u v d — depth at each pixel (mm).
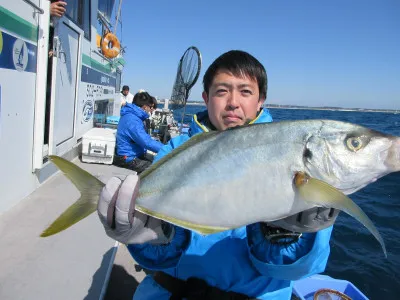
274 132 601
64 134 2041
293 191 570
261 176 583
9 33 1242
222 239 729
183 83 2205
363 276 1789
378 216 2711
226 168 600
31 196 1527
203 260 718
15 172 1399
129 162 2430
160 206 615
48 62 1738
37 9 1438
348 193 601
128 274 1166
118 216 556
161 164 634
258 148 594
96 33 2785
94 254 1155
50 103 1701
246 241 719
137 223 601
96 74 2889
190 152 630
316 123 604
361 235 2271
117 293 1072
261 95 816
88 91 2623
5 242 1157
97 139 2342
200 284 707
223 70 750
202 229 608
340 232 2305
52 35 1703
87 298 944
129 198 552
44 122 1639
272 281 729
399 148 585
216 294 698
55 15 1607
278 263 640
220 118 763
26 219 1318
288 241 631
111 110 3865
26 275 1008
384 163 587
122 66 4367
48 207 1438
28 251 1126
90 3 2465
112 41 3342
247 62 746
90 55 2607
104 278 1031
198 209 607
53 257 1110
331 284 1238
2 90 1239
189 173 616
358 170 584
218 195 599
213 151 616
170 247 724
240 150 600
